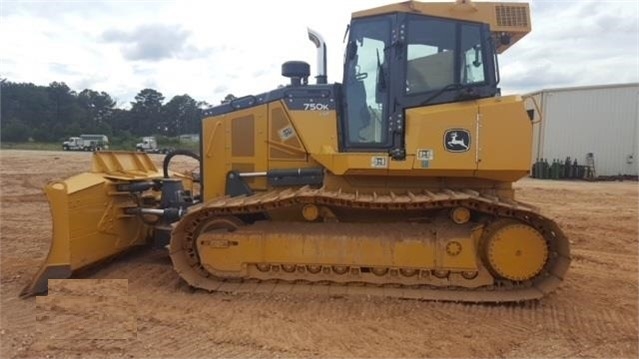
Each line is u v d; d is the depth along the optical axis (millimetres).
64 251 5324
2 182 16688
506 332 4348
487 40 5238
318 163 5512
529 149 4898
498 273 4961
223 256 5219
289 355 3852
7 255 6934
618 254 7602
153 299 5039
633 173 22203
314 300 4980
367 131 5355
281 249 5141
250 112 5777
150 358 3785
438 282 5074
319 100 5477
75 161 27531
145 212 6207
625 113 22125
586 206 12828
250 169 5793
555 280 4926
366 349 3973
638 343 4191
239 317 4574
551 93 23141
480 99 5113
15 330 4305
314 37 5969
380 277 5148
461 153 4934
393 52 5199
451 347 4035
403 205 5023
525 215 4961
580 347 4098
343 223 5320
